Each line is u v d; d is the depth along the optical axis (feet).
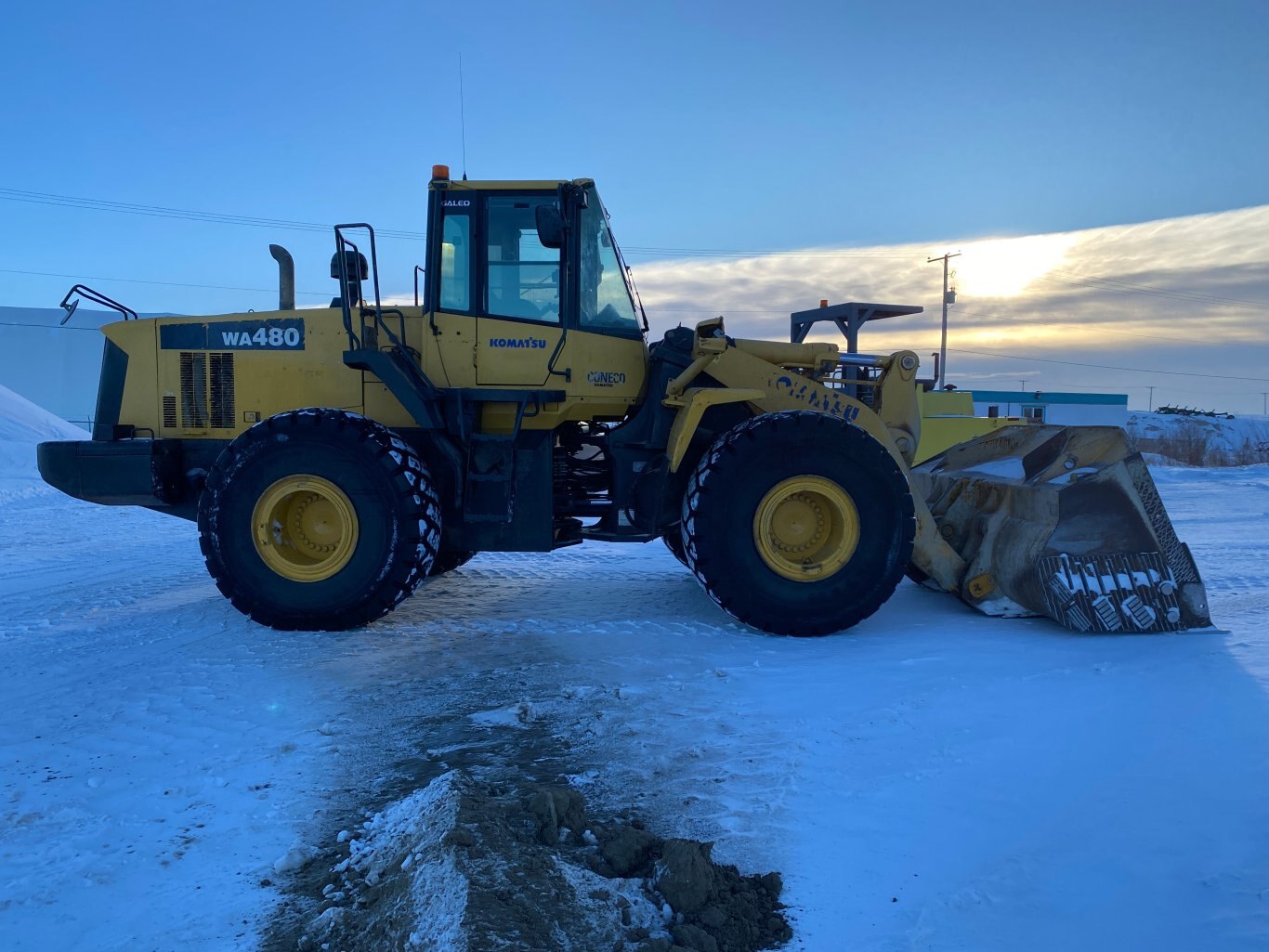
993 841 7.58
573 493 17.80
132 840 7.68
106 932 6.30
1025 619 15.56
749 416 16.55
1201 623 14.49
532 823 7.40
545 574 20.99
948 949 6.09
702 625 15.48
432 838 6.81
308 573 14.92
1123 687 11.48
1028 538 15.06
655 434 16.15
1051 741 9.72
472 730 10.31
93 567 22.29
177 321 17.06
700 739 9.91
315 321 16.74
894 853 7.39
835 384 19.70
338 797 8.54
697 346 15.85
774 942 6.17
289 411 15.88
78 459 16.28
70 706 11.18
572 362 16.05
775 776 8.89
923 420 34.14
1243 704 10.79
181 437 17.06
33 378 135.03
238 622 15.67
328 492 14.74
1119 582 14.39
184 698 11.51
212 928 6.32
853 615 14.66
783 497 14.75
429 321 15.92
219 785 8.80
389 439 14.85
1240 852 7.32
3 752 9.63
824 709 10.87
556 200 15.96
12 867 7.22
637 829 7.57
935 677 12.05
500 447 15.74
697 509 14.58
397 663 13.14
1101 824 7.85
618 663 13.07
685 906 6.44
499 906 5.86
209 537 14.99
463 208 15.89
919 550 15.88
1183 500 37.96
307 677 12.40
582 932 5.85
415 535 14.66
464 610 16.87
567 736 10.11
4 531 29.40
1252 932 6.22
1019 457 16.72
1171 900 6.66
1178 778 8.74
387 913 6.09
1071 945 6.13
